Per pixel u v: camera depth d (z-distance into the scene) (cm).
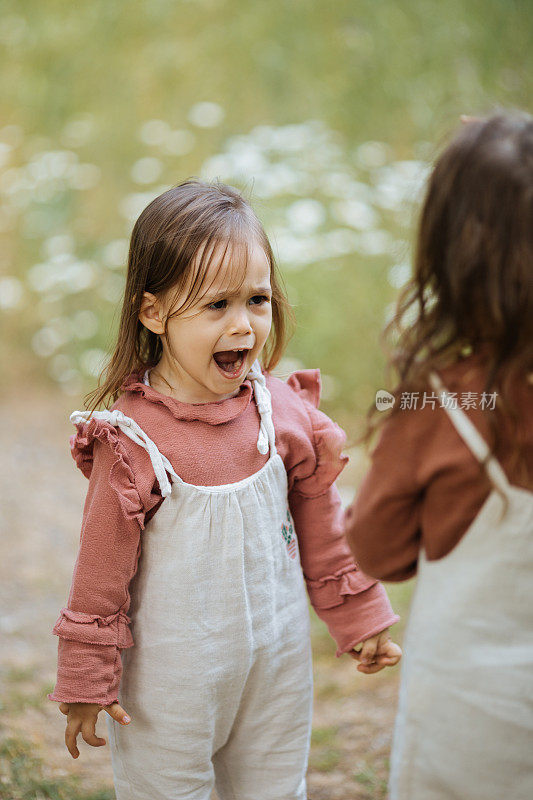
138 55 725
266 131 595
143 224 190
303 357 546
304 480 201
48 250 663
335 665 343
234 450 186
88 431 182
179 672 181
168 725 183
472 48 632
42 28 754
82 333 655
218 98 686
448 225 142
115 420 183
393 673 332
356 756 280
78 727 181
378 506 155
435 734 149
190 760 185
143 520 178
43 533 446
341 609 202
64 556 425
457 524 149
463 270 140
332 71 667
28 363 701
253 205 247
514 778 145
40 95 740
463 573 148
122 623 181
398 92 638
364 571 167
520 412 141
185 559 180
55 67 741
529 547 143
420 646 152
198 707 182
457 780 148
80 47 736
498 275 137
